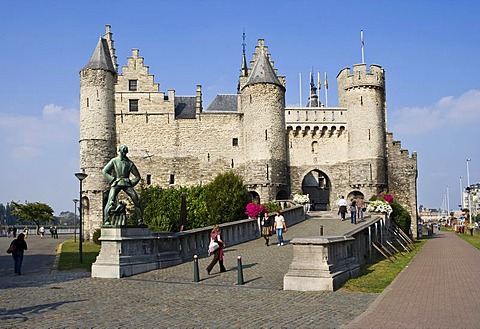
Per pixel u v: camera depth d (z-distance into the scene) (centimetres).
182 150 5647
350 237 1565
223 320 987
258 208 3038
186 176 5619
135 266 1750
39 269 2169
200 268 1855
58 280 1656
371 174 5456
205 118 5706
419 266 1997
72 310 1109
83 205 5269
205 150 5662
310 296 1227
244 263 1934
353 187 5509
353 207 3441
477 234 5525
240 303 1163
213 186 3928
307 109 5703
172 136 5653
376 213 3406
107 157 5366
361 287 1352
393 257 2336
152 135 5628
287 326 922
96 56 5491
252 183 5375
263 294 1277
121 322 984
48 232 8238
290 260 1972
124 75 5659
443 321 931
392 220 3628
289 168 5681
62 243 4362
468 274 1705
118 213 1783
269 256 2130
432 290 1312
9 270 2127
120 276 1670
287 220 3606
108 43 5750
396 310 1038
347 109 5681
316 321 959
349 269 1491
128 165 1859
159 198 3662
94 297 1286
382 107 5675
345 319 974
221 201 3819
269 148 5378
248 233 2892
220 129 5709
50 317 1036
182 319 1004
